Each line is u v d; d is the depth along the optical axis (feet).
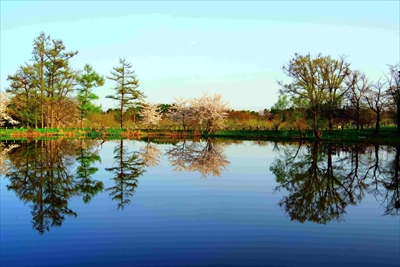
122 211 35.50
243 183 50.49
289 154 90.02
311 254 25.03
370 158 81.76
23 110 173.99
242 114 270.46
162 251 25.18
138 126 223.10
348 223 32.42
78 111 206.80
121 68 200.03
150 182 50.93
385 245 27.04
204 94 188.34
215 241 27.32
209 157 82.89
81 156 81.15
